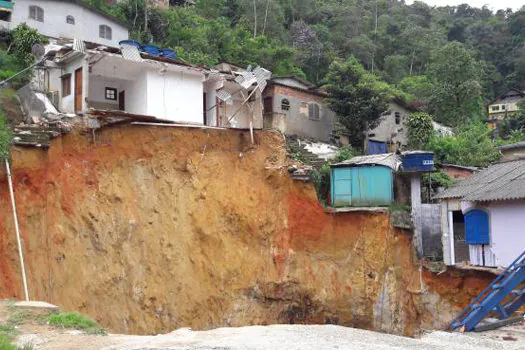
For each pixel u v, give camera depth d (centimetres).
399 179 2678
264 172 2498
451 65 4903
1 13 3269
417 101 5078
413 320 2394
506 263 2170
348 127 3472
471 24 8638
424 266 2430
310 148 3105
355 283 2448
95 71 2370
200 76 2517
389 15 8188
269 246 2448
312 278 2481
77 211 1977
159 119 2211
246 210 2408
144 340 1007
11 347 910
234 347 905
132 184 2148
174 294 2156
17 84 2344
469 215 2325
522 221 2123
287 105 3369
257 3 6106
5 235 1736
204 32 4597
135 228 2111
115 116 2117
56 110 2206
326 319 2459
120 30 3838
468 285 2294
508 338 1048
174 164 2272
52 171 1939
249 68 2833
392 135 3866
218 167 2388
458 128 4347
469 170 3256
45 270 1820
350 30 6881
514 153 3438
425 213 2644
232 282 2320
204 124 2627
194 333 1082
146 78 2367
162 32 4481
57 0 3447
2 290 1647
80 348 950
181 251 2211
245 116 2888
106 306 1970
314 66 5631
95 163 2066
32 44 2839
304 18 7056
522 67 7325
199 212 2289
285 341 958
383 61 6956
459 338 1040
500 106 6688
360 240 2483
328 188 2700
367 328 2412
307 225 2523
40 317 1170
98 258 1992
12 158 1825
